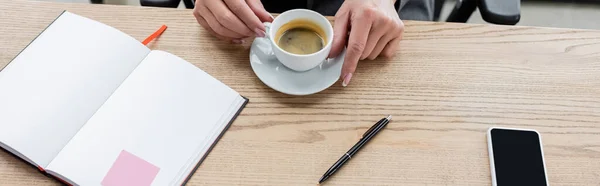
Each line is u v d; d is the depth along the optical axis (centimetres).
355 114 66
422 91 68
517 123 66
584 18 156
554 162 63
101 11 73
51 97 61
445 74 70
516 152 62
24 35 70
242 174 60
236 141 62
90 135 59
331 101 67
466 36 75
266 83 66
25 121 59
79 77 63
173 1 76
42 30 71
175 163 59
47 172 57
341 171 61
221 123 63
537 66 72
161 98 63
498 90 69
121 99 62
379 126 64
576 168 62
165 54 67
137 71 65
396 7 95
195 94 64
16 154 58
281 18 67
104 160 57
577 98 69
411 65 71
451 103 67
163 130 61
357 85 68
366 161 62
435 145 63
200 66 69
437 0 109
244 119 64
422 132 64
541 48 74
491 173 61
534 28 76
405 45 73
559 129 66
